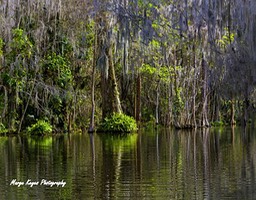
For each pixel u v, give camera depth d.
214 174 16.19
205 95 44.66
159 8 31.61
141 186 14.38
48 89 34.22
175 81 44.34
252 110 30.67
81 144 26.34
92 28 35.53
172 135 34.25
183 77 45.03
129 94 45.41
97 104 40.44
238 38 24.44
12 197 13.17
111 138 31.08
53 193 13.56
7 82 33.12
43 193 13.59
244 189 13.88
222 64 26.70
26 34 33.25
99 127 36.59
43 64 34.47
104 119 36.81
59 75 34.94
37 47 33.78
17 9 33.44
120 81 44.25
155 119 48.44
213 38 26.77
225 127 46.22
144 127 45.50
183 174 16.23
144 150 23.19
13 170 17.02
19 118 35.00
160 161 19.19
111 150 23.11
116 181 15.11
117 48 35.78
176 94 44.38
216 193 13.43
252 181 14.95
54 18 34.91
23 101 34.72
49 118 35.06
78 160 19.42
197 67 44.44
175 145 25.81
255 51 22.91
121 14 31.70
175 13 30.30
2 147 24.53
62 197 13.12
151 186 14.36
